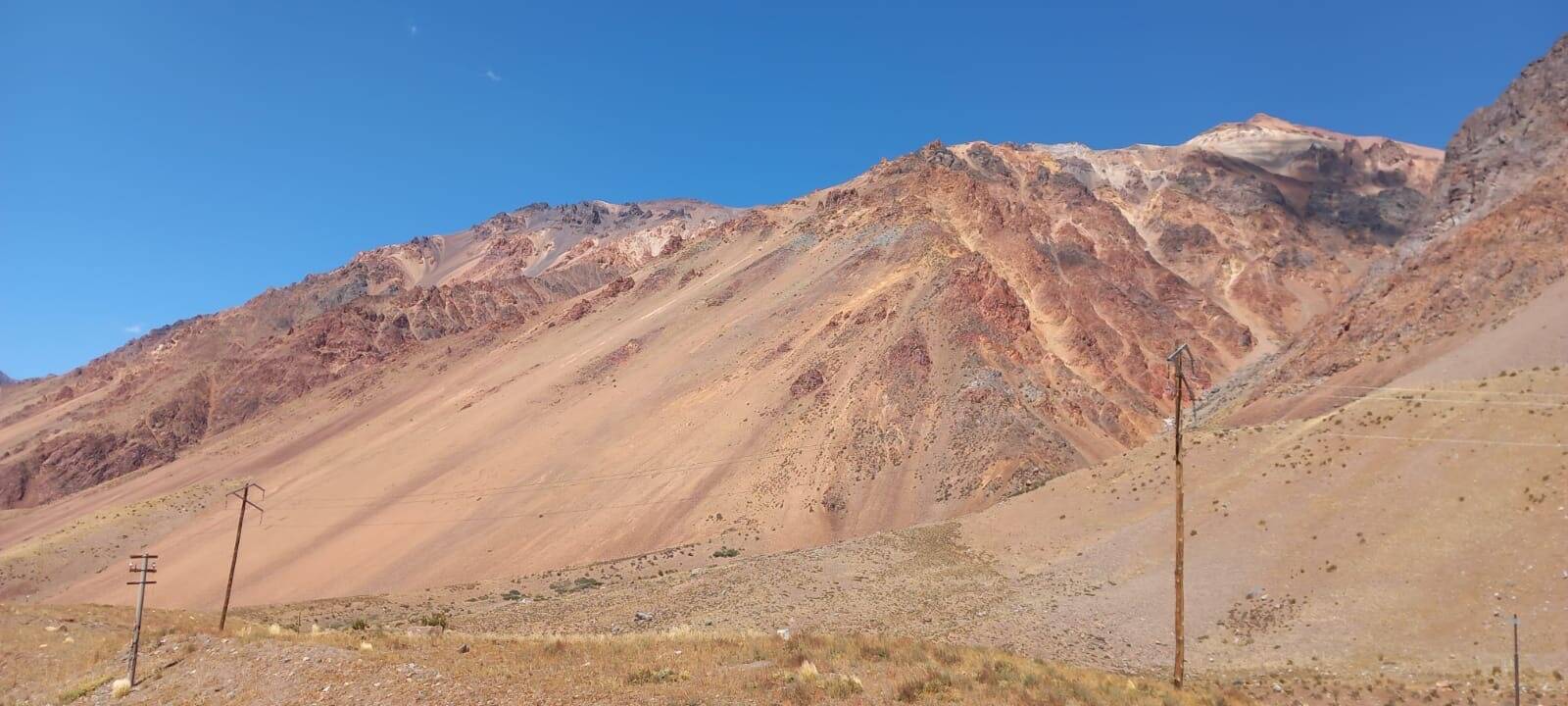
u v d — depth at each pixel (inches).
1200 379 6914.4
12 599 4576.8
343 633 1492.4
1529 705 1245.1
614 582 3351.4
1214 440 2598.4
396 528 4827.8
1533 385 2069.4
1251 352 7844.5
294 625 2276.1
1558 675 1306.6
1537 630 1417.3
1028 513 2837.1
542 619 2321.6
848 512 4328.3
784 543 3988.7
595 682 1034.7
